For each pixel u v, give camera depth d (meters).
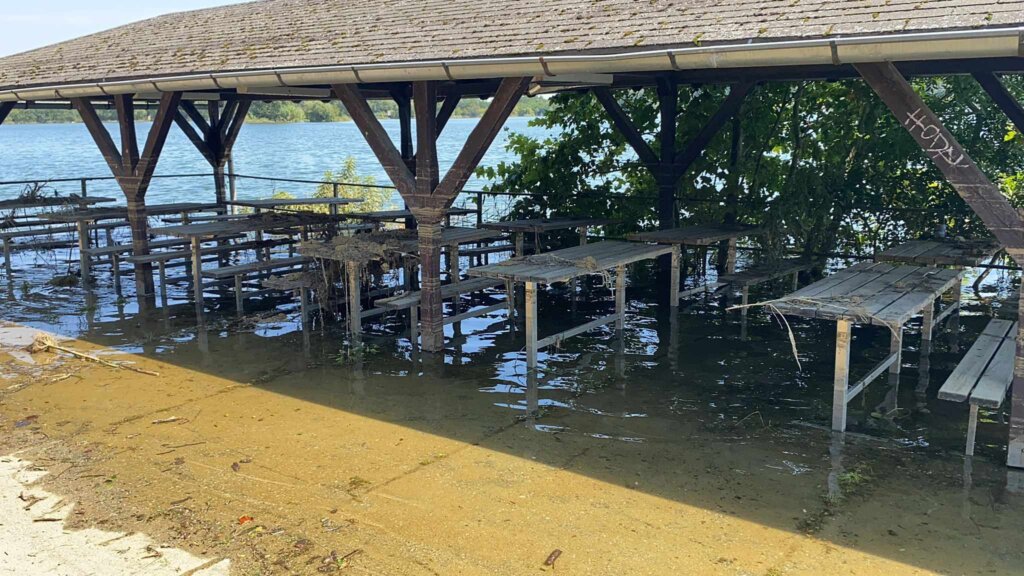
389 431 5.45
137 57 9.04
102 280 10.84
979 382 4.91
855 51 4.34
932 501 4.33
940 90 9.97
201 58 8.13
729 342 7.54
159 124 8.99
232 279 10.87
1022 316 4.50
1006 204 4.34
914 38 4.10
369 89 11.41
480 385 6.39
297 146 50.47
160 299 9.62
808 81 10.14
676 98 10.11
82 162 34.94
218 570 3.74
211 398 6.14
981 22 3.96
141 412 5.85
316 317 8.70
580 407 5.87
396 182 7.14
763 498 4.40
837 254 9.50
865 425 5.44
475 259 12.20
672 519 4.18
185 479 4.73
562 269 6.98
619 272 7.79
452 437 5.33
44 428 5.55
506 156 26.47
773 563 3.74
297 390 6.31
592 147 11.87
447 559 3.81
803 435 5.28
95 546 3.96
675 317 8.55
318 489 4.58
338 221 10.61
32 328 8.31
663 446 5.14
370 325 8.35
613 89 11.30
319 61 6.82
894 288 6.14
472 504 4.38
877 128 9.78
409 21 7.35
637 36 5.32
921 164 9.70
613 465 4.86
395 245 8.40
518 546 3.93
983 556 3.77
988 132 9.74
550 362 7.00
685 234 9.06
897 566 3.70
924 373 6.51
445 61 5.96
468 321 8.48
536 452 5.07
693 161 10.56
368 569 3.73
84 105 9.42
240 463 4.95
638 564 3.75
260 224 9.89
